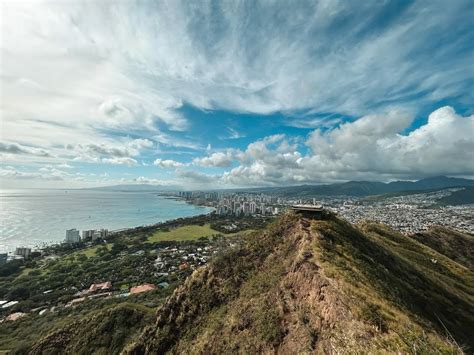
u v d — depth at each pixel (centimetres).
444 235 8550
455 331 2634
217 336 2567
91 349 4219
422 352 1364
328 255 2562
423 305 2723
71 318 5984
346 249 2891
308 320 1898
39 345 4438
